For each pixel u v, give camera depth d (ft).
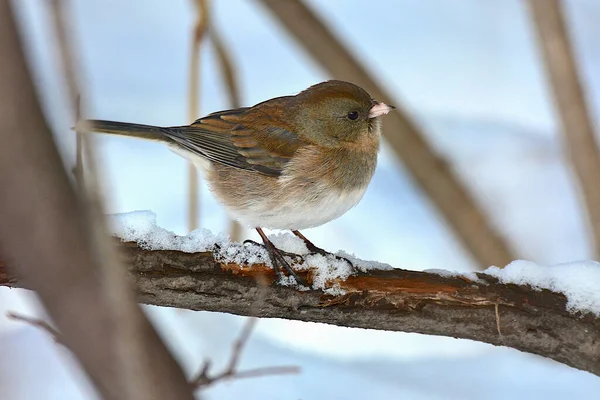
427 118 54.60
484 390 34.12
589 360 23.48
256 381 34.09
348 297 24.16
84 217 9.41
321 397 33.09
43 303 9.37
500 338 23.90
